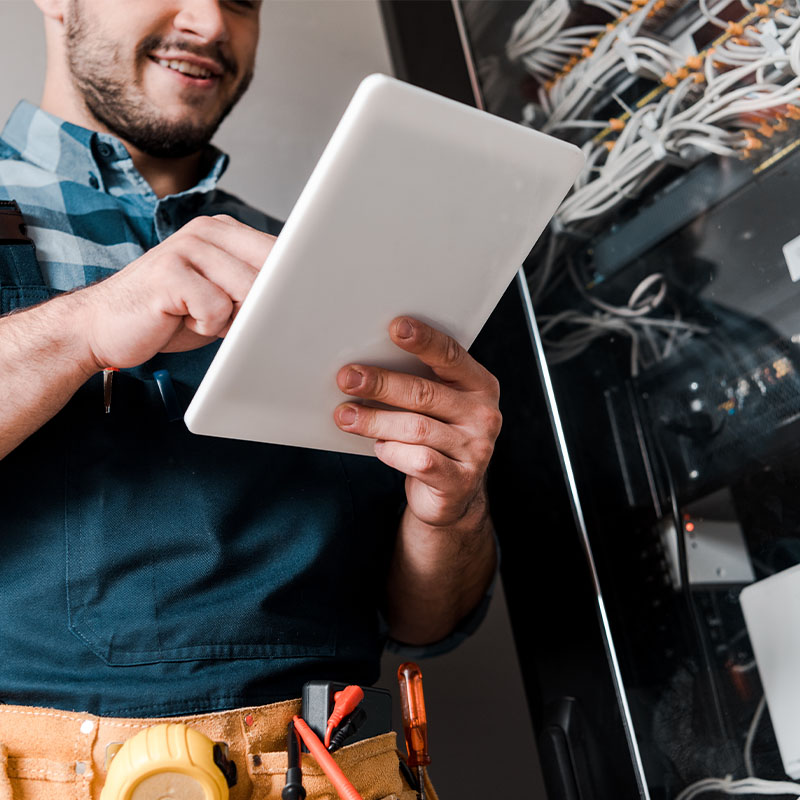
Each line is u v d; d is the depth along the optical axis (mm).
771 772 998
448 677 1506
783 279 1014
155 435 898
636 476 1189
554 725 1198
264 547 905
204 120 1274
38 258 993
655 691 1125
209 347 999
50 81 1297
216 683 821
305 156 1596
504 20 1404
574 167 685
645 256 1200
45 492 843
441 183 635
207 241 773
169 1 1237
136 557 838
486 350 1396
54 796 739
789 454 1012
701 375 1125
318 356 733
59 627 806
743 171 1060
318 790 771
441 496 860
